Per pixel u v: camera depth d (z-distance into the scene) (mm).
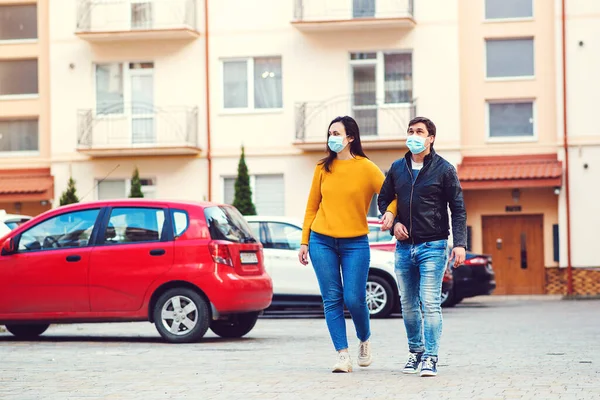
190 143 42031
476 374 11805
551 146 40969
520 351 15203
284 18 41906
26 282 17500
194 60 42344
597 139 40125
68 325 23094
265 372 12195
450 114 40938
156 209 17469
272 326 22141
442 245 11547
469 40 41594
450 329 20703
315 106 41531
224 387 10805
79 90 43125
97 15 42594
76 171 43188
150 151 41906
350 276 11844
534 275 40812
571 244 40219
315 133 41375
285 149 41844
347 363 12023
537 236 40812
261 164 42000
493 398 9734
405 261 11742
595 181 40062
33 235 17703
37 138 44312
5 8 44594
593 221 40031
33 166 44125
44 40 44156
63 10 43375
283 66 41844
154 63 42594
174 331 17156
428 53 41031
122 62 42844
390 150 41406
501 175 40031
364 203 11867
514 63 41531
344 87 41406
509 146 41219
